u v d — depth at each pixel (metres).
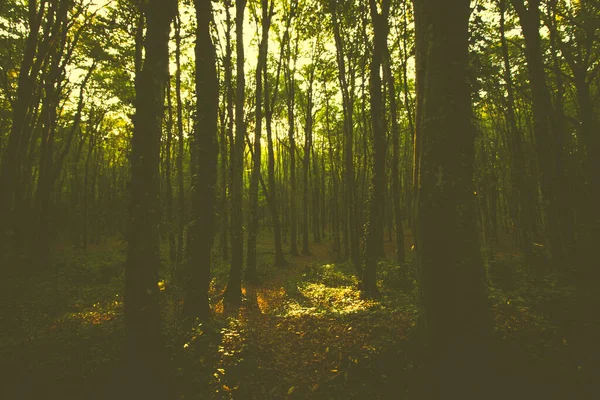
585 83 12.61
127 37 14.48
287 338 7.22
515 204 23.33
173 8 5.18
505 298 7.11
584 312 5.50
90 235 40.81
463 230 4.34
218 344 5.92
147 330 4.73
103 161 37.84
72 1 12.90
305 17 17.77
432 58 4.49
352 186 17.17
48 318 8.33
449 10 4.42
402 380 4.39
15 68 14.76
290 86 24.89
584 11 11.58
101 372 4.49
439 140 4.41
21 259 13.72
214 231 8.08
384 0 11.05
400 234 16.31
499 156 23.02
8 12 13.60
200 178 7.89
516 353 4.25
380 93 11.12
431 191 4.45
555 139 10.95
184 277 7.80
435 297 4.40
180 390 4.38
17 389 4.16
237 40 13.47
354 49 16.80
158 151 5.04
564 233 10.12
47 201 18.50
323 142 33.81
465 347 4.17
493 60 15.95
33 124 15.59
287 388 4.95
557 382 3.83
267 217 52.72
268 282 15.87
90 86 22.55
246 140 20.39
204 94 7.97
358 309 9.18
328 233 44.56
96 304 10.61
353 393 4.43
